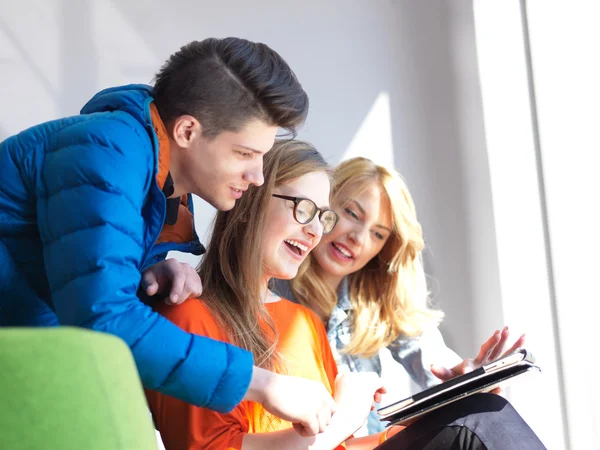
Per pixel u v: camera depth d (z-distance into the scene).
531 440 1.50
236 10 2.95
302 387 1.35
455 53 3.13
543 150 2.84
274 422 1.57
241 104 1.57
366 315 2.51
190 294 1.57
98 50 2.78
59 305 1.30
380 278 2.55
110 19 2.80
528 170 2.90
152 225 1.49
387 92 3.08
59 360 0.73
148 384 1.28
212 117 1.57
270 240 1.75
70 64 2.75
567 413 2.77
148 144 1.47
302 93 1.66
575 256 2.75
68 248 1.31
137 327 1.26
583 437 2.73
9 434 0.70
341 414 1.55
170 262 1.58
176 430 1.46
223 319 1.63
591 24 2.68
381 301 2.54
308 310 1.86
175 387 1.29
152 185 1.48
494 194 2.99
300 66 3.00
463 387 1.53
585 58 2.70
